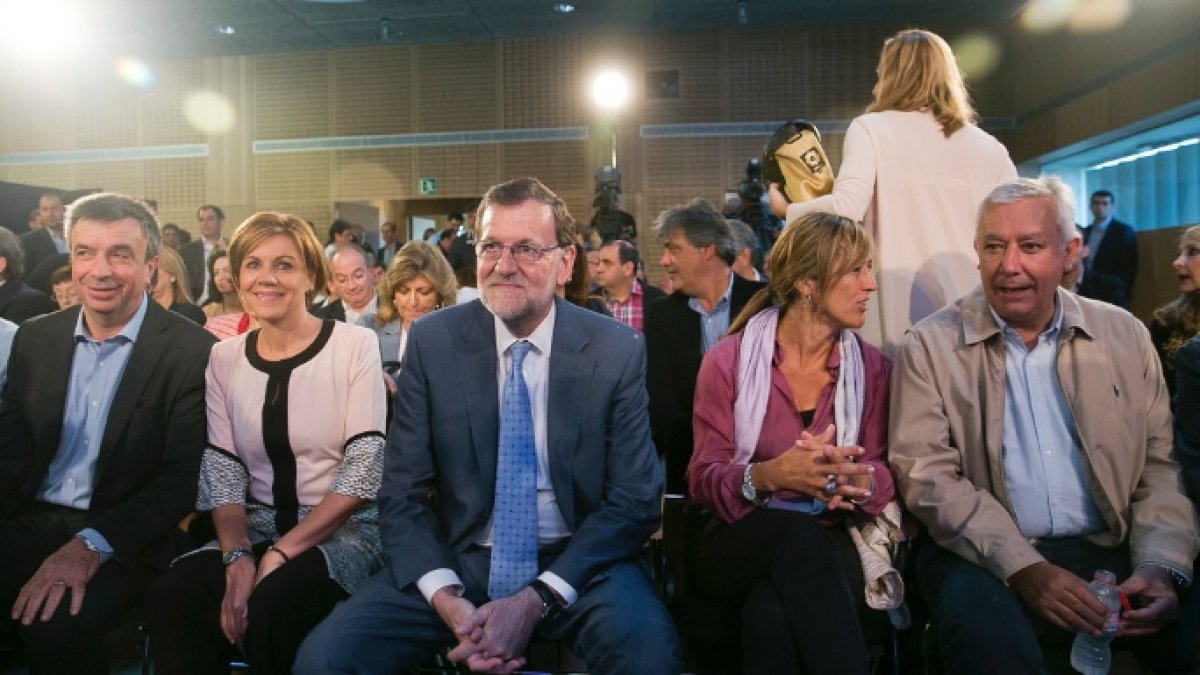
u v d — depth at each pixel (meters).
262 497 2.22
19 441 2.27
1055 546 2.01
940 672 2.02
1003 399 2.00
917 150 2.33
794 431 2.09
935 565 2.01
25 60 11.79
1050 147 9.76
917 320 2.33
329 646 1.84
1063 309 2.01
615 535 1.95
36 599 2.00
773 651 1.80
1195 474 1.94
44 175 12.26
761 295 2.24
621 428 2.02
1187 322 3.68
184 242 8.97
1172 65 7.45
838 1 10.01
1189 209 7.97
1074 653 1.89
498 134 11.45
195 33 10.85
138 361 2.24
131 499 2.18
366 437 2.16
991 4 10.16
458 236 8.16
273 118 11.80
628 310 4.81
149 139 12.02
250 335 2.27
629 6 10.14
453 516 2.03
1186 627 1.90
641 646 1.83
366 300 4.33
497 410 2.01
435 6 10.04
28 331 2.30
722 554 1.98
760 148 11.16
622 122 11.31
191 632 2.01
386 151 11.62
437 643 1.97
